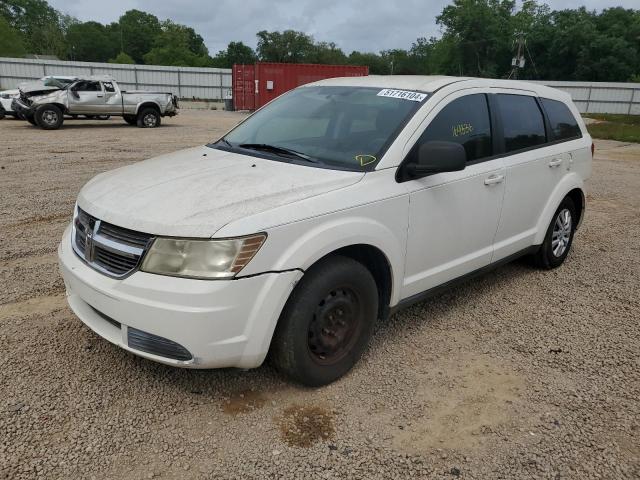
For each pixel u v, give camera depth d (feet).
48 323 13.01
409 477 8.66
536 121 16.35
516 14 229.66
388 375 11.48
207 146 14.10
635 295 16.29
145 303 9.12
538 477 8.77
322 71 102.89
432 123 12.51
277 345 10.14
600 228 24.13
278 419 9.90
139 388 10.59
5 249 18.22
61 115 59.00
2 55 199.62
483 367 11.94
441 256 13.00
